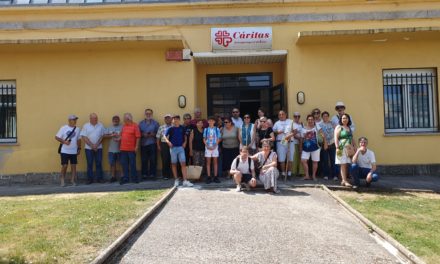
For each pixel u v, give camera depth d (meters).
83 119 11.46
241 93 12.76
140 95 11.44
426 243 5.45
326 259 5.04
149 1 11.67
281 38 11.44
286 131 10.23
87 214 6.70
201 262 4.89
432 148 11.30
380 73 11.41
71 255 4.82
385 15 11.41
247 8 11.50
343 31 10.61
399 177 10.88
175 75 11.42
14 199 8.57
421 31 10.61
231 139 10.47
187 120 10.40
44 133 11.43
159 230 6.05
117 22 11.55
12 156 11.41
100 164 10.93
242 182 8.96
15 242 5.27
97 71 11.48
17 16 11.62
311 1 11.41
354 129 10.70
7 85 11.69
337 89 11.38
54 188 10.17
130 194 8.44
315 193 8.55
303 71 11.41
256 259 5.00
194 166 9.84
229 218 6.67
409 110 11.59
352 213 7.02
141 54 11.46
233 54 11.37
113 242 5.29
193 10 11.54
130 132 10.45
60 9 11.52
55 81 11.49
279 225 6.33
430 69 11.58
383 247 5.48
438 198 8.15
